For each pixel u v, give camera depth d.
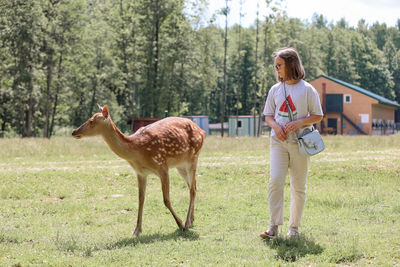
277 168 5.50
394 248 4.83
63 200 9.86
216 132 55.47
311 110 5.45
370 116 51.56
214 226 6.86
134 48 45.19
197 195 9.93
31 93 37.47
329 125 52.84
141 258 4.88
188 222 6.73
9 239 5.98
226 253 4.97
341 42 100.62
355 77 92.38
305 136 5.34
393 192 9.85
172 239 5.82
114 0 47.22
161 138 6.60
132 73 45.81
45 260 4.79
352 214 7.43
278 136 5.38
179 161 7.00
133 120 38.72
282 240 5.33
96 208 8.70
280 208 5.49
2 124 46.84
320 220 6.95
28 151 18.48
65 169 13.03
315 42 82.44
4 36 36.22
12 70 37.00
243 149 20.98
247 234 6.00
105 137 6.13
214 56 72.06
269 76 49.38
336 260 4.55
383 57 108.31
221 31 75.62
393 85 101.50
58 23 37.75
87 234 6.37
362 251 4.74
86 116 50.44
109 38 46.09
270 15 45.56
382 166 13.70
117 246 5.49
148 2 46.06
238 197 9.55
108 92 51.47
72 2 38.41
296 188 5.58
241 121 49.81
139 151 6.33
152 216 7.96
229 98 81.50
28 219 7.69
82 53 42.25
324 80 52.94
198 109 66.38
